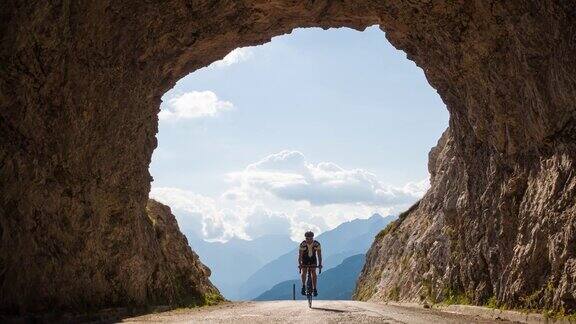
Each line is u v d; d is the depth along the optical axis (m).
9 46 11.82
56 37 13.45
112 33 16.61
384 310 18.48
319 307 20.66
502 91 17.16
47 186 13.77
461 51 19.12
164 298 23.62
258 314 16.34
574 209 12.97
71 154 15.03
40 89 13.22
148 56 20.22
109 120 17.47
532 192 15.59
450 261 24.81
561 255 13.05
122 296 18.92
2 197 11.71
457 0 17.69
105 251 17.86
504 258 17.16
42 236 13.50
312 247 20.58
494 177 18.89
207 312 19.09
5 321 10.67
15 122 12.38
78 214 15.75
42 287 13.21
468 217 21.66
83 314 14.36
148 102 21.67
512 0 15.12
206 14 21.09
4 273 11.43
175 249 29.42
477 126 19.77
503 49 16.62
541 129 14.96
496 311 15.95
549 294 13.29
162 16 19.30
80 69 15.02
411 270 36.72
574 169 13.46
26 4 11.96
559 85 13.62
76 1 14.04
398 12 21.67
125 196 19.50
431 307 24.31
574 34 12.61
